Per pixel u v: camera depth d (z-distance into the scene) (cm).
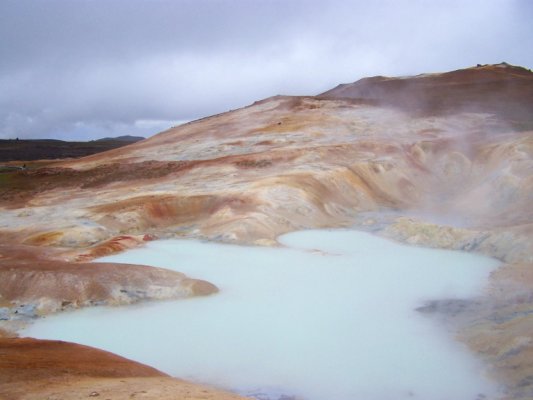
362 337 1747
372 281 2322
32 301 2062
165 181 4512
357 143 5219
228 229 3131
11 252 2592
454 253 2786
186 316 1962
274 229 3241
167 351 1684
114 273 2219
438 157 5072
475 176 4684
